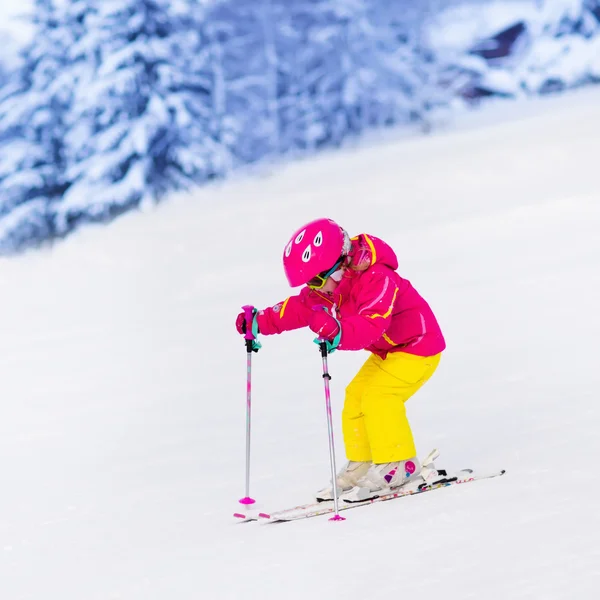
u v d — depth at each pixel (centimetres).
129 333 3047
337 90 9994
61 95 8088
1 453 1661
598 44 10681
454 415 1433
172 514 1140
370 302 1047
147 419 1781
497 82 10806
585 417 1297
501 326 2098
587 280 2436
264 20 10538
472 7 11506
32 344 3170
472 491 1031
